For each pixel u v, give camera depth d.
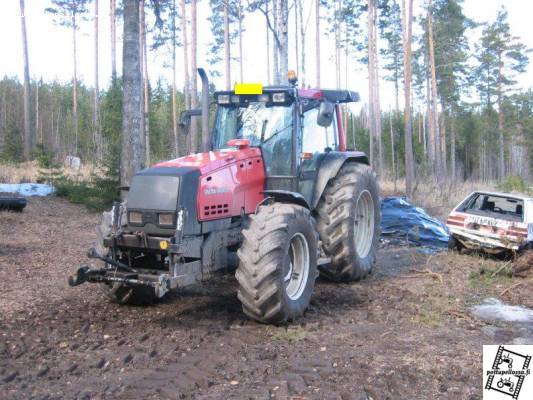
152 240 5.69
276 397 4.21
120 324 5.99
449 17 35.25
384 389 4.37
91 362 4.91
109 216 6.29
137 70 12.16
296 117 6.96
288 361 4.98
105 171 15.39
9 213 13.55
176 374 4.67
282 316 5.84
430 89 41.41
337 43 34.56
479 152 54.94
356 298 7.23
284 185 6.92
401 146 36.81
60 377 4.61
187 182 5.73
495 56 50.59
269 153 7.00
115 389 4.37
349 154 7.92
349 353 5.18
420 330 5.95
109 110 20.52
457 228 10.54
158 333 5.72
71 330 5.76
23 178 19.05
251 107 7.20
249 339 5.55
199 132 22.75
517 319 6.44
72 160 26.38
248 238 5.79
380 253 10.43
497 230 10.09
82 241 10.84
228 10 25.23
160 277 5.43
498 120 52.62
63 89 63.16
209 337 5.61
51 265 8.70
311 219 6.77
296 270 6.34
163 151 34.03
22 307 6.48
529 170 63.31
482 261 9.86
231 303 6.84
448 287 7.93
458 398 4.23
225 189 6.21
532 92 57.41
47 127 60.06
